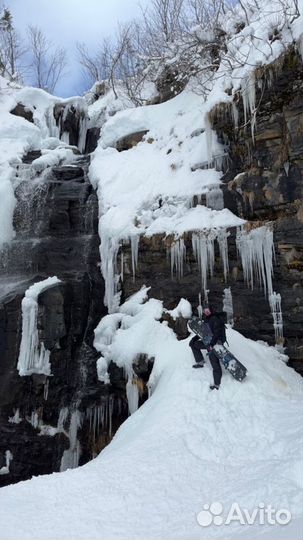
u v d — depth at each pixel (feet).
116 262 35.94
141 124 47.42
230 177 34.53
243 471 15.92
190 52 47.21
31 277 38.42
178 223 33.81
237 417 19.99
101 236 37.60
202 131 40.01
